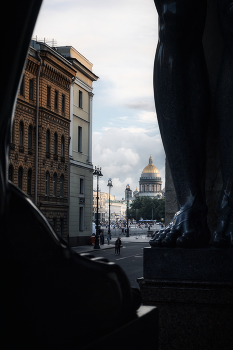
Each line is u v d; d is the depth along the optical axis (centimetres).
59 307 59
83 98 4678
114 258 3272
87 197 4691
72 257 64
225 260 201
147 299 208
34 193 3622
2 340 54
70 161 4294
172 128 223
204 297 200
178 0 211
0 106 54
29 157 3591
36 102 3691
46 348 57
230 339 197
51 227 63
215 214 252
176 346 203
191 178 223
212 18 251
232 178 222
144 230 10650
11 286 56
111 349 63
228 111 225
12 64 54
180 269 205
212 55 251
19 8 52
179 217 220
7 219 56
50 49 3866
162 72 224
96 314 64
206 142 233
